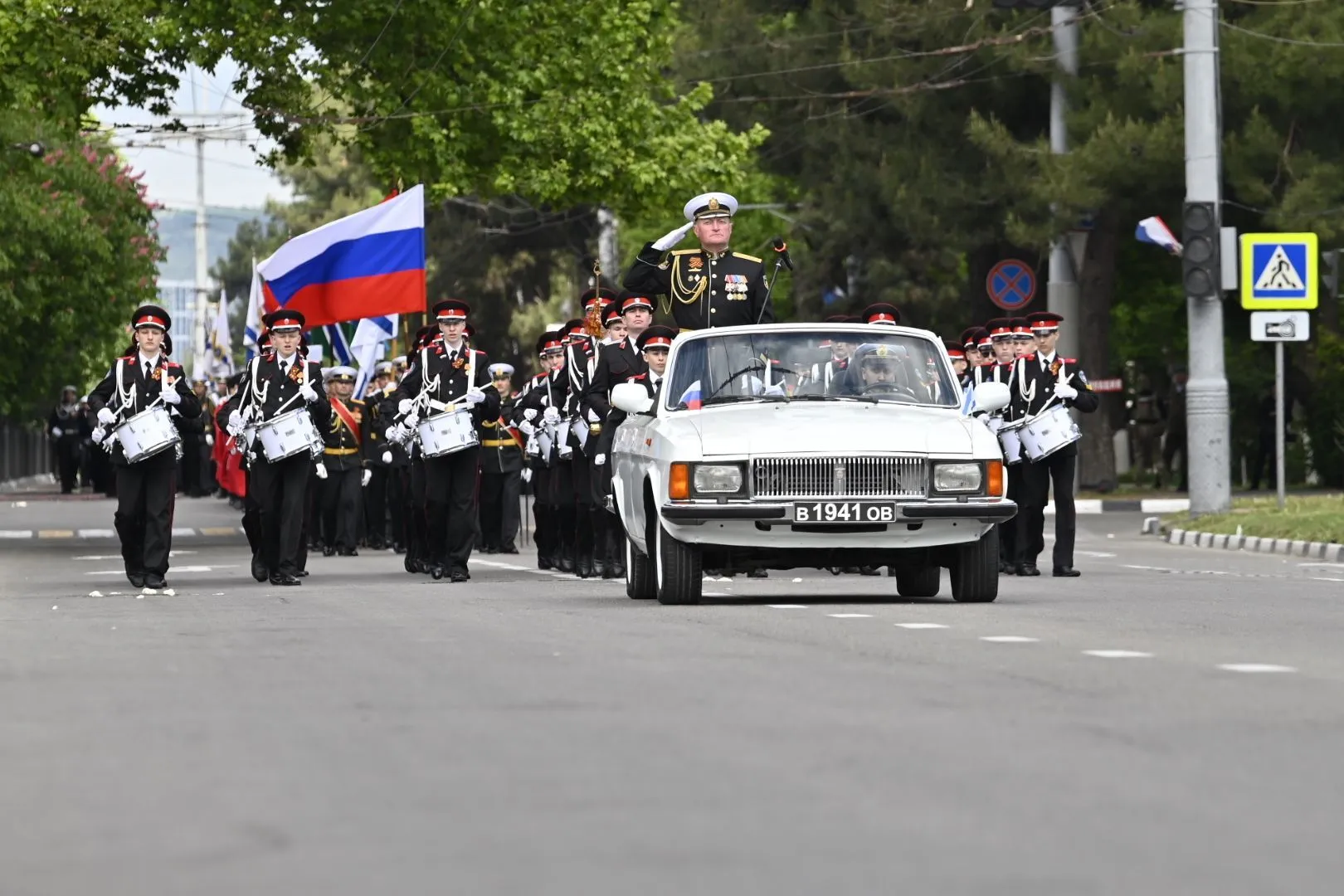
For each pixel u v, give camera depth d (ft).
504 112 272.72
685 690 77.41
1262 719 69.15
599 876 45.44
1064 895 43.42
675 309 141.79
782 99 365.20
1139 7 326.65
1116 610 119.44
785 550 120.57
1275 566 182.19
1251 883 44.75
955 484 119.65
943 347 130.72
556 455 172.35
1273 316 232.94
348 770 59.72
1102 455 340.18
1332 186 317.63
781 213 411.75
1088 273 342.85
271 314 155.33
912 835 49.93
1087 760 60.70
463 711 71.92
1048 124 347.36
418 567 177.37
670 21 292.61
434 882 44.93
